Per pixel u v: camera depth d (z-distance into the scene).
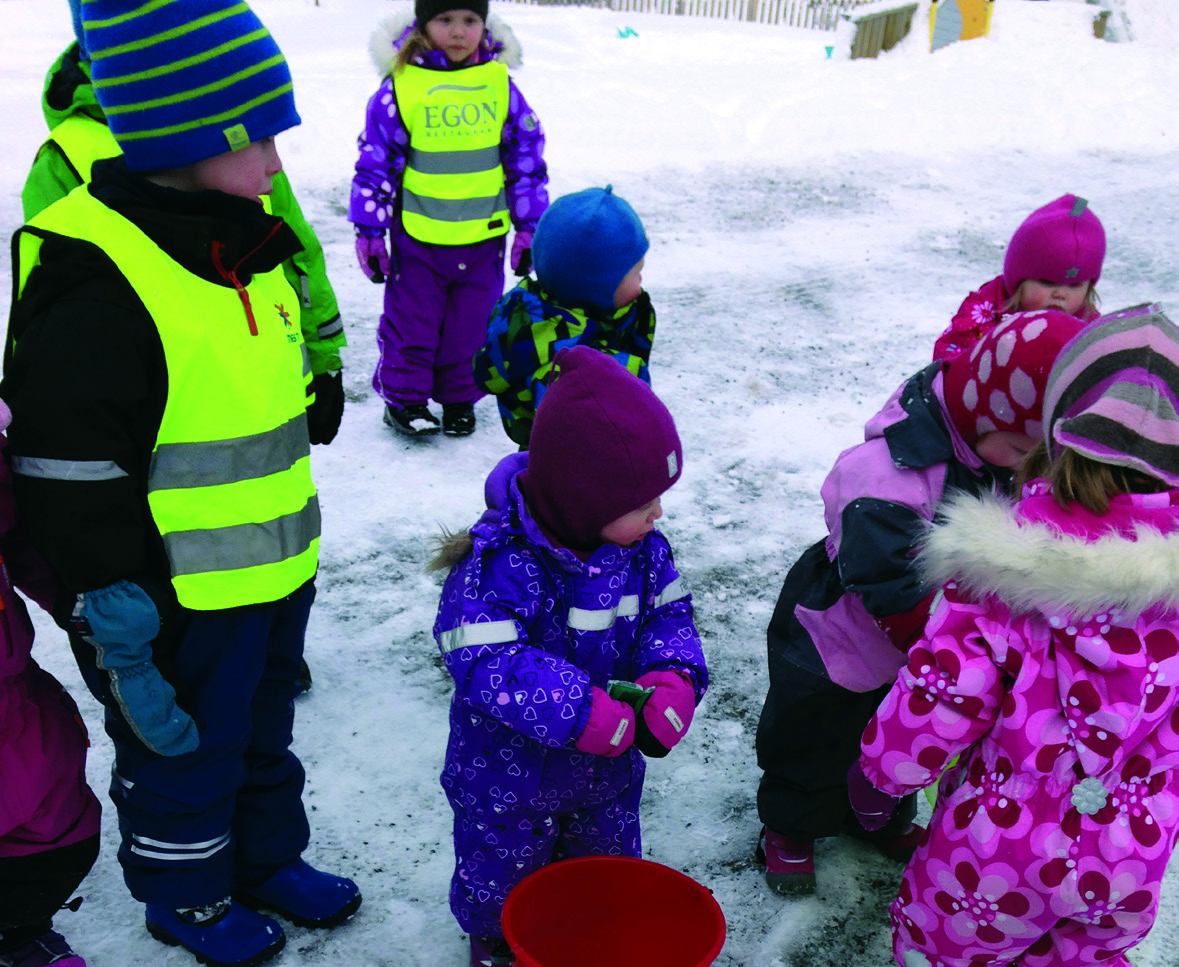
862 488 2.24
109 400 1.75
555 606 1.98
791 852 2.62
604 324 2.87
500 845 2.14
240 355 1.93
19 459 1.75
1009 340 2.05
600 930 2.10
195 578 1.94
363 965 2.37
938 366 2.31
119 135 1.84
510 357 2.81
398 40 4.35
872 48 13.10
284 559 2.07
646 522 1.93
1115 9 14.17
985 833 1.88
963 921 1.96
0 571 1.87
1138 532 1.71
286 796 2.38
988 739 1.91
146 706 1.89
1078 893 1.84
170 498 1.89
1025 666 1.83
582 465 1.85
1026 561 1.74
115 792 2.17
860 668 2.38
